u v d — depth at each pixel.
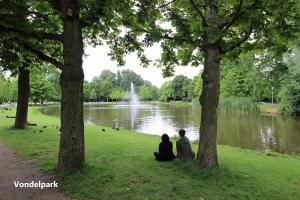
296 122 34.94
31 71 19.78
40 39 8.89
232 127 30.91
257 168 10.41
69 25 8.52
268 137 24.25
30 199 6.95
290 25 8.19
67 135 8.56
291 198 7.59
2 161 10.65
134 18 10.27
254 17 8.48
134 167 9.20
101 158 10.52
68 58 8.51
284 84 43.50
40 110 55.47
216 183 7.89
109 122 37.09
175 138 19.84
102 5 8.94
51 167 9.35
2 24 7.71
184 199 6.84
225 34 8.66
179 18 9.89
